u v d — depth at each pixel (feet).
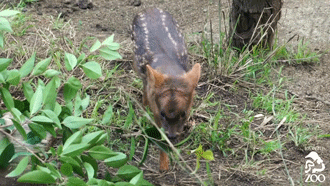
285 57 10.20
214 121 9.24
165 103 8.57
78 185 7.98
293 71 10.06
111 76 9.75
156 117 8.77
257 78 9.96
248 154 9.02
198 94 9.69
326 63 10.16
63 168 8.02
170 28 9.52
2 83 8.32
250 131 9.15
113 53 8.55
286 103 9.58
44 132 8.22
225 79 9.86
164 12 9.74
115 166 8.23
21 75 8.34
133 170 8.22
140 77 9.48
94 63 8.48
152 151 9.00
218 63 9.93
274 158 8.98
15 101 8.43
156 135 8.52
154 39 9.37
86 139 8.14
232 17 10.19
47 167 8.21
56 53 9.84
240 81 9.86
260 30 10.12
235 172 8.81
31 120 8.11
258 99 9.56
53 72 8.45
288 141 9.14
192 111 9.34
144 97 9.27
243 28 10.16
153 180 8.71
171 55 9.24
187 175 8.77
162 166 8.77
